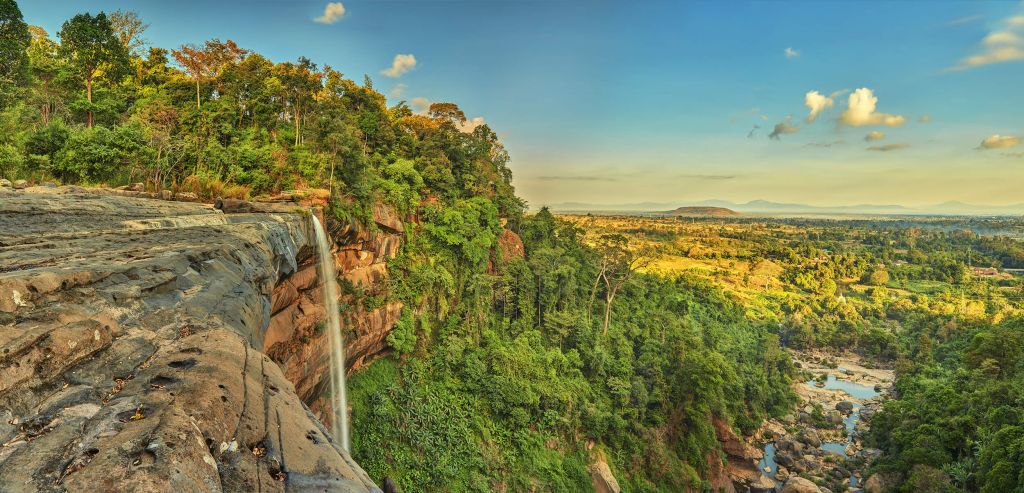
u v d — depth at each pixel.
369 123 44.06
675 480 44.62
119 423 3.50
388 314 36.88
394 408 33.84
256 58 42.25
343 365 31.14
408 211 42.41
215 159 28.94
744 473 53.91
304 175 31.52
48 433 3.38
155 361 4.79
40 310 4.73
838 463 58.19
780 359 89.94
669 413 51.06
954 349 91.94
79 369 4.27
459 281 46.38
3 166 20.73
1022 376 49.09
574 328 53.19
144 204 16.38
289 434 4.19
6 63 28.78
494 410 38.44
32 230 9.81
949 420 48.88
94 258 7.34
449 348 39.69
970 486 41.94
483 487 31.92
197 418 3.68
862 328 121.75
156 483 2.74
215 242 10.97
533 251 61.09
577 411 42.91
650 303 76.62
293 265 18.25
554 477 36.84
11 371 3.67
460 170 55.00
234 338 5.93
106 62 35.97
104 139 23.88
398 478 29.72
